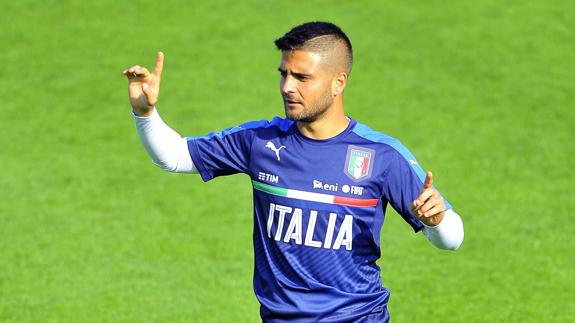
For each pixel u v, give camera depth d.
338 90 17.53
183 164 18.67
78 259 33.75
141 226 36.53
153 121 18.19
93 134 45.41
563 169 41.59
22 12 58.44
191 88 49.78
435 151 43.31
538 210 37.84
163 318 29.34
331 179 17.55
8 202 38.62
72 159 42.84
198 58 53.00
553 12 57.34
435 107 47.62
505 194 39.34
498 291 31.30
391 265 33.28
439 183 40.34
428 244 35.03
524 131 45.25
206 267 33.16
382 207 17.89
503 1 58.66
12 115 47.41
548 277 32.31
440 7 57.94
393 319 29.28
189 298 30.80
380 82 50.12
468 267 33.12
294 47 17.14
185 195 39.31
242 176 41.16
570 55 52.91
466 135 44.91
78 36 55.84
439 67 51.62
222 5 58.75
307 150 17.66
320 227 17.62
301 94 17.20
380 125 45.78
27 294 30.95
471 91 49.22
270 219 18.00
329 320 17.73
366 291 18.00
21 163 42.44
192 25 56.62
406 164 17.59
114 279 32.19
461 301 30.53
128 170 41.75
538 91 49.19
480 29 55.47
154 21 57.28
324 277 17.77
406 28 55.62
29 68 52.44
